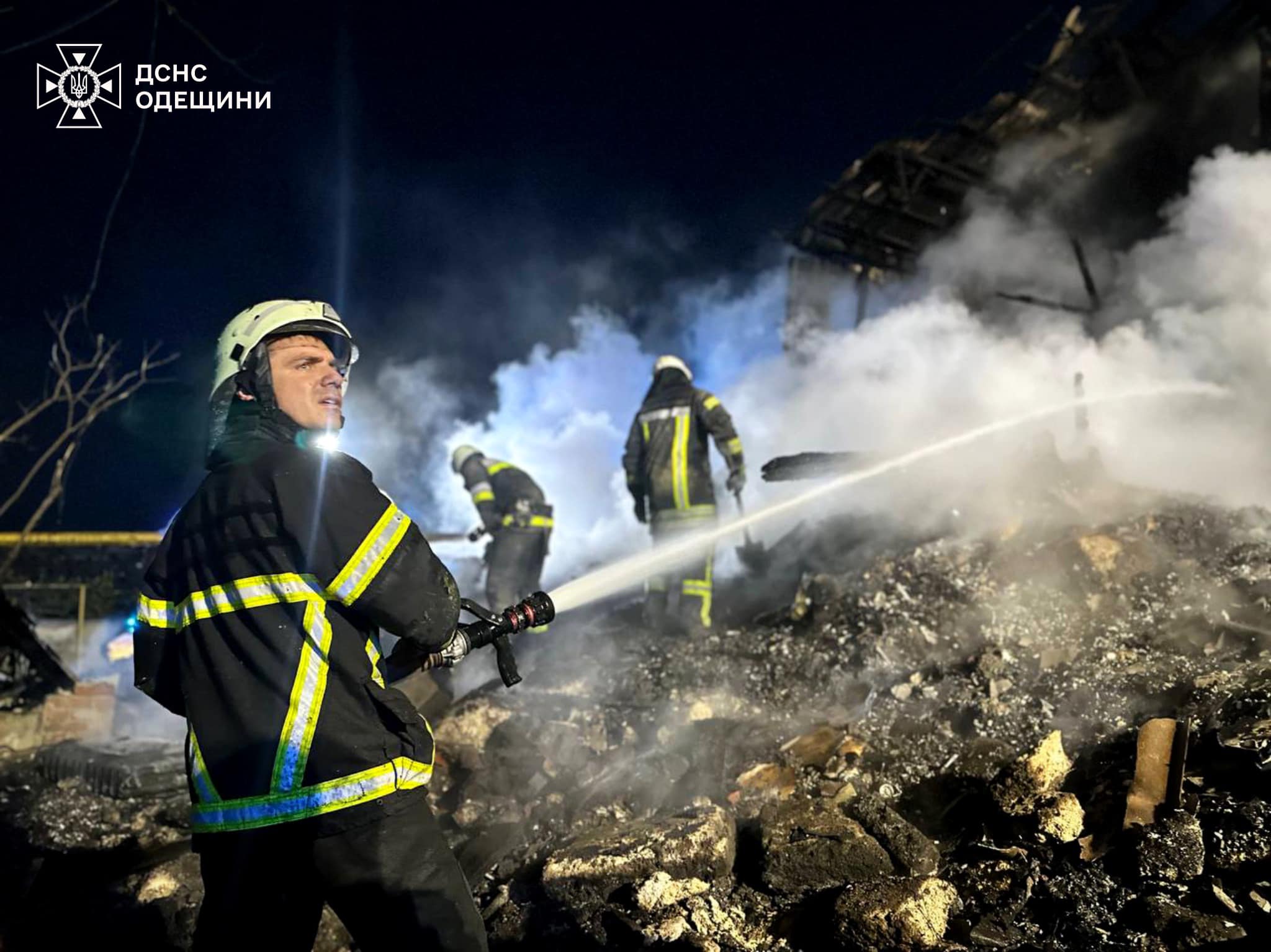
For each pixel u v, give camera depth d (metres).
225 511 1.76
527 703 4.27
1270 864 2.26
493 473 6.12
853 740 3.28
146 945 2.90
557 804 3.41
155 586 1.87
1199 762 2.65
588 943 2.52
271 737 1.64
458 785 3.78
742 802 3.08
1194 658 3.33
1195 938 2.13
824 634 4.47
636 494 5.72
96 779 4.25
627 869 2.66
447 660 1.94
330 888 1.67
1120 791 2.62
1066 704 3.27
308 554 1.67
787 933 2.46
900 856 2.57
